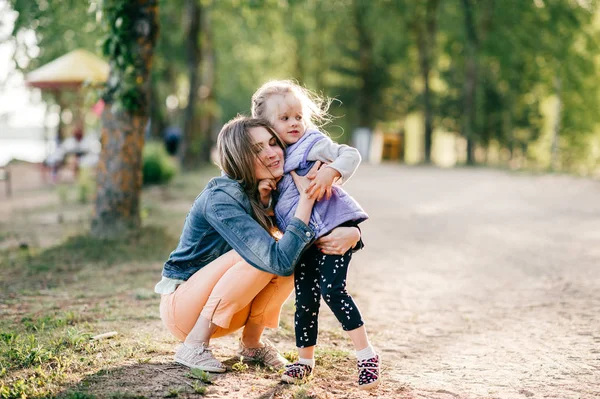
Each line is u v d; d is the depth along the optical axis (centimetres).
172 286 367
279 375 363
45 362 365
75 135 1883
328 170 337
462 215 1144
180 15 1959
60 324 451
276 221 365
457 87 2998
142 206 1123
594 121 3206
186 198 1284
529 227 1002
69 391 319
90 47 1702
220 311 353
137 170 813
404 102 3219
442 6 2650
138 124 803
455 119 3030
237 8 1922
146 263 694
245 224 343
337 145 353
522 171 2191
